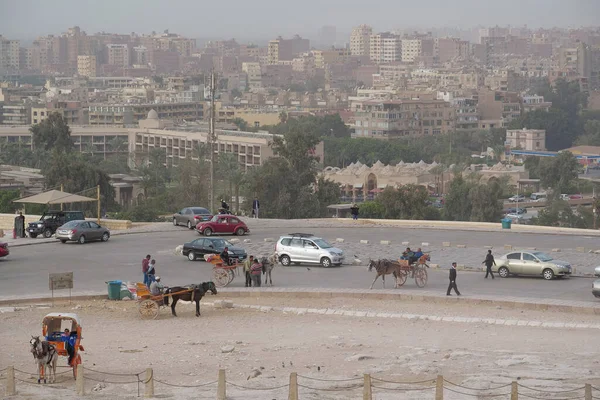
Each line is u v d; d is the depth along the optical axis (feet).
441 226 355.77
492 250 292.81
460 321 193.67
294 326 189.67
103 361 154.92
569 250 292.40
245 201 538.47
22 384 138.31
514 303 210.79
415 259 241.96
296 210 520.42
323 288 231.30
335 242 310.45
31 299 217.15
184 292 201.26
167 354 160.15
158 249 294.87
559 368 140.87
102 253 286.66
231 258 258.37
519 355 152.66
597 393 125.39
